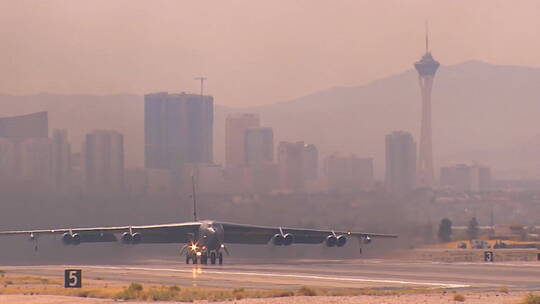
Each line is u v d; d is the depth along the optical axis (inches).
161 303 7047.2
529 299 6963.6
